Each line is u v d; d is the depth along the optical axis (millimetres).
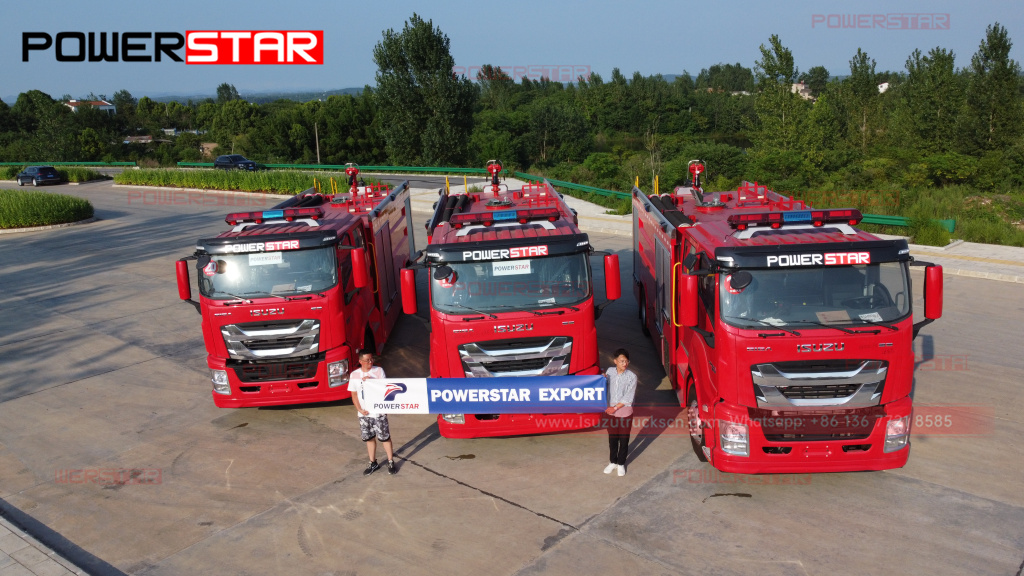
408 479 8289
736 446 7215
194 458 9086
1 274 21453
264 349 9586
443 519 7363
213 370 9781
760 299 7156
